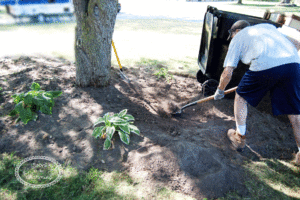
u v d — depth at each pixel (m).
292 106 2.23
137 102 3.46
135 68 4.72
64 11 9.55
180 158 2.31
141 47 6.36
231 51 2.30
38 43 6.08
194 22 11.79
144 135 2.68
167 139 2.62
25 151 2.34
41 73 3.86
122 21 10.82
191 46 6.89
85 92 3.44
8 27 8.30
